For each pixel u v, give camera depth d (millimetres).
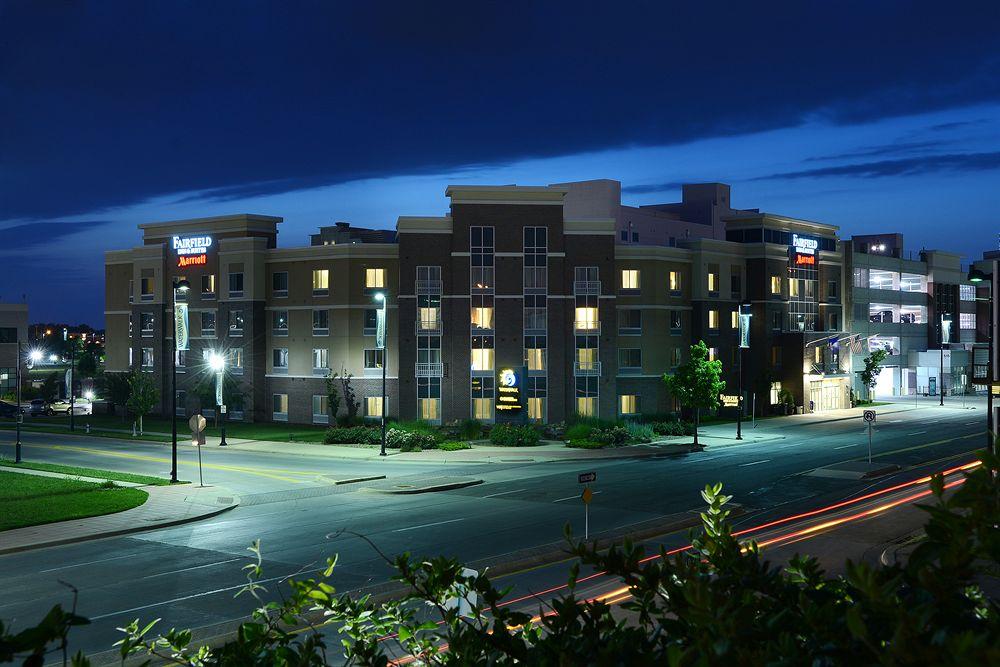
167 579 22875
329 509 34344
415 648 4625
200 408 77188
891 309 113250
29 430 69062
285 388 72812
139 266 80750
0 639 2727
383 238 86375
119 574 23516
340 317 69812
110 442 60719
